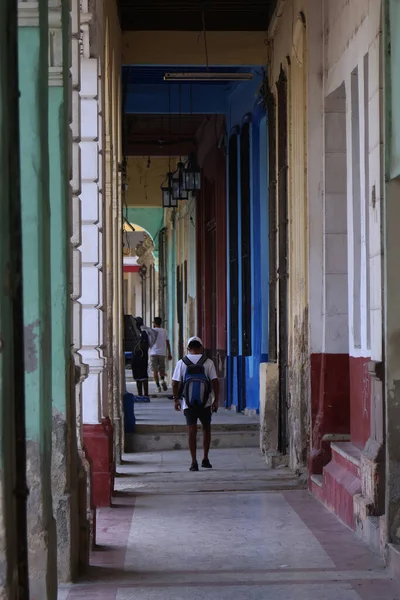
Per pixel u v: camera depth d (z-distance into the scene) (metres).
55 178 10.30
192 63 21.55
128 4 21.05
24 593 7.48
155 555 11.38
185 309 37.94
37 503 8.73
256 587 9.80
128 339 44.16
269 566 10.74
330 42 14.97
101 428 14.73
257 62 21.38
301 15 16.05
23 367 7.51
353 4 13.23
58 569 10.04
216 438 21.95
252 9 21.20
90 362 14.85
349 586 9.80
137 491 16.02
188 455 20.86
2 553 7.23
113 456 15.80
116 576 10.39
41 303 8.67
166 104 27.55
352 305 13.95
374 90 11.62
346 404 15.38
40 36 8.88
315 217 15.51
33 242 8.66
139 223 49.75
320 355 15.51
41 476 8.72
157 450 21.80
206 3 21.03
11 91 7.33
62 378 10.12
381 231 11.16
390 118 10.81
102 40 16.05
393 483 10.66
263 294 23.44
